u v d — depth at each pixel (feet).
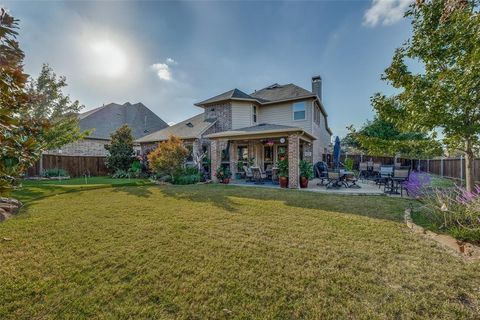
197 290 9.55
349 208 22.94
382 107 20.62
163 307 8.60
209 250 13.24
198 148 56.13
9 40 6.61
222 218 19.70
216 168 48.88
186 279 10.34
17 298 9.11
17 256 12.67
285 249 13.28
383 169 38.52
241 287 9.72
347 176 41.47
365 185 43.52
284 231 16.30
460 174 39.37
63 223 18.45
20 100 7.04
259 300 8.91
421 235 15.30
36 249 13.56
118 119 89.61
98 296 9.22
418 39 18.30
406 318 7.92
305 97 56.49
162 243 14.32
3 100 6.65
